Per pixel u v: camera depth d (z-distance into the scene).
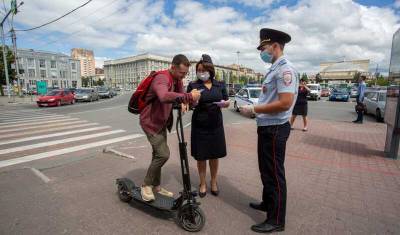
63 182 4.23
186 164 2.86
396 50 5.45
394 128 5.43
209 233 2.81
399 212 3.24
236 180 4.34
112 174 4.61
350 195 3.74
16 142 7.42
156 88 2.76
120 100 29.95
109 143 7.30
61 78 87.00
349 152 6.08
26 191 3.88
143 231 2.84
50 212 3.25
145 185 3.14
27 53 76.88
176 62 2.94
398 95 5.30
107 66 126.62
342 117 14.10
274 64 2.71
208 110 3.46
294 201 3.54
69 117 13.34
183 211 2.83
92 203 3.50
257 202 3.52
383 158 5.59
